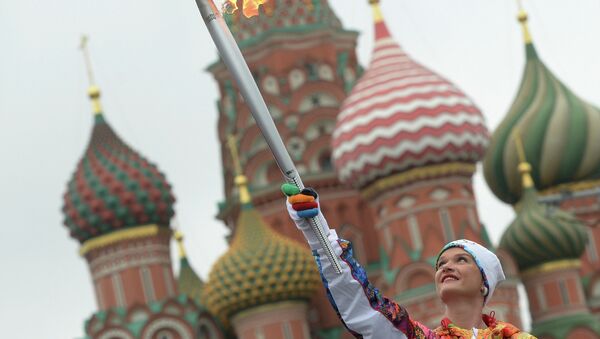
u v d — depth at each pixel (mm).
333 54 71188
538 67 72938
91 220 66688
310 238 9273
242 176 68375
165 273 66875
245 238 67000
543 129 70875
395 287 64875
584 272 71062
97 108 69125
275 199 70188
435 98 66062
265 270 65875
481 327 9867
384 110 66062
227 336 67500
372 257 69188
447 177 65875
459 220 65438
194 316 65812
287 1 70750
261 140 71062
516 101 72438
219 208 73438
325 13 71438
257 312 66125
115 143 68375
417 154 65375
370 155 65750
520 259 68750
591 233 71438
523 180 70188
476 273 9836
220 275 66438
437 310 63906
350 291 9281
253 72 71062
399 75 67250
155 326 65188
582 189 70812
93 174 67312
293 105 70000
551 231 68062
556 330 67750
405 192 65750
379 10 70188
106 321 65188
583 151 70562
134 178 67000
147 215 66875
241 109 71250
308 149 69688
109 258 66688
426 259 64562
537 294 68688
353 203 69750
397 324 9344
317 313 68375
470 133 65875
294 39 70500
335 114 70250
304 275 66250
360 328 9336
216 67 71875
